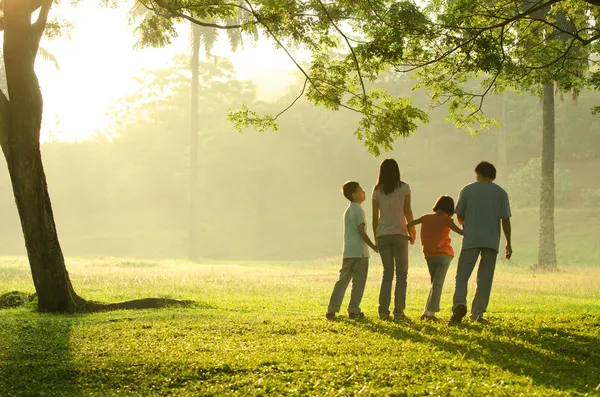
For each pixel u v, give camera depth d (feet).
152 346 24.75
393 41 35.63
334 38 37.73
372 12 35.73
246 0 36.88
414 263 126.82
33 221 37.88
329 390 18.62
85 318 34.24
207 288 58.90
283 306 42.88
